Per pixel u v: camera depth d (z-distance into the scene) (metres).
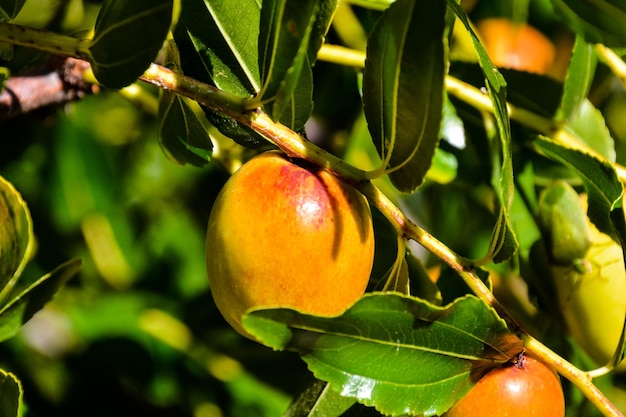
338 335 0.33
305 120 0.35
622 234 0.36
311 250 0.33
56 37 0.33
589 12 0.38
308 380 0.37
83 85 0.40
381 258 0.38
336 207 0.33
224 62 0.36
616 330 0.40
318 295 0.33
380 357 0.33
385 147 0.33
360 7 0.44
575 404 0.41
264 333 0.32
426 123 0.32
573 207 0.41
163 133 0.37
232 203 0.33
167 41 0.36
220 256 0.33
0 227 0.36
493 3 0.45
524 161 0.42
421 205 0.44
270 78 0.33
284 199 0.33
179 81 0.34
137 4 0.33
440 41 0.32
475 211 0.44
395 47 0.32
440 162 0.42
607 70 0.44
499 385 0.34
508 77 0.42
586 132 0.42
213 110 0.35
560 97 0.42
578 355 0.41
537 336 0.41
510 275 0.42
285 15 0.32
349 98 0.45
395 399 0.33
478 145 0.42
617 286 0.40
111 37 0.33
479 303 0.33
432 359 0.34
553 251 0.40
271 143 0.36
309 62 0.34
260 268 0.33
